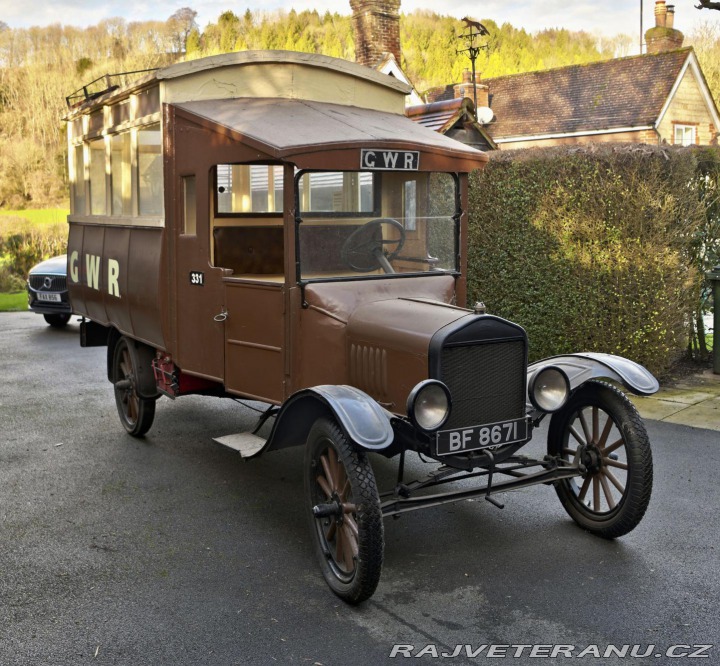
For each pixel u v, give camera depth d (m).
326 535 3.95
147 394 6.20
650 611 3.57
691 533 4.41
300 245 4.44
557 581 3.88
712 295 8.58
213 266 5.07
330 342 4.38
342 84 5.46
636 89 22.80
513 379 4.06
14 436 6.62
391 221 4.74
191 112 4.98
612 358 4.38
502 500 5.01
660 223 7.36
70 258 7.58
